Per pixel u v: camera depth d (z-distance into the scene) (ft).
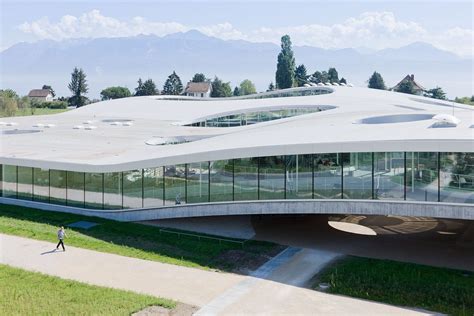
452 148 97.60
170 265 98.94
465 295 84.07
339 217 136.15
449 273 93.76
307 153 109.60
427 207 101.40
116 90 555.69
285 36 485.97
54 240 112.47
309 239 116.16
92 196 132.57
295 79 507.71
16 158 140.05
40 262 99.14
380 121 149.59
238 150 115.34
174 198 123.75
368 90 266.77
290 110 223.92
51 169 136.26
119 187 129.08
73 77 546.26
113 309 77.92
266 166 113.91
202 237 115.14
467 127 113.29
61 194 136.36
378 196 105.50
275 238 116.57
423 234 121.08
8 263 98.12
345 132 119.03
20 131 206.08
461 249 109.40
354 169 106.73
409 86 528.22
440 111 164.14
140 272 94.99
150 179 125.59
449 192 99.55
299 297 84.58
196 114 251.39
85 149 154.81
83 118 262.88
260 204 115.14
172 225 125.18
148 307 78.95
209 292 86.22
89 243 110.73
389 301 82.99
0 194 145.18
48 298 81.82
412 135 105.60
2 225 122.72
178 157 121.39
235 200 117.50
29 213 133.59
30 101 528.63
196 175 120.88
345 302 82.69
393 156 103.30
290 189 112.37
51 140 176.24
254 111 231.30
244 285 89.51
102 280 90.63
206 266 98.78
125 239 114.01
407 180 102.94
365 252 107.14
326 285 89.56
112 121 245.65
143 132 198.59
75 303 80.12
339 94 244.01
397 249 109.29
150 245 110.32
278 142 115.65
